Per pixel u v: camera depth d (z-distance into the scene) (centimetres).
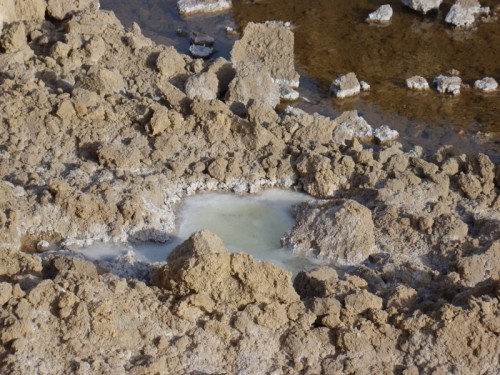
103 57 1366
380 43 1579
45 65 1341
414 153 1194
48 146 1177
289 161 1170
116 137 1194
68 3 1525
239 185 1155
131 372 813
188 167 1168
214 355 843
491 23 1639
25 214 1066
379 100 1406
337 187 1141
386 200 1089
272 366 840
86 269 920
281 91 1398
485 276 947
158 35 1605
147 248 1050
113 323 838
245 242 1066
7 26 1412
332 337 855
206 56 1520
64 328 834
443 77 1434
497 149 1284
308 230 1055
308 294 922
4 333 818
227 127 1196
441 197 1099
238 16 1672
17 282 898
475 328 837
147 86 1326
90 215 1067
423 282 955
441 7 1692
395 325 854
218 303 870
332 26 1636
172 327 852
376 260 1013
